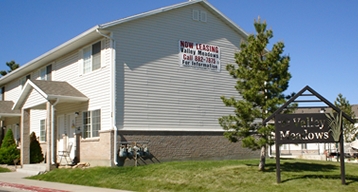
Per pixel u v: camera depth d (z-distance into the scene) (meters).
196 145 22.62
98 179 17.88
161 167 18.52
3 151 26.66
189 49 23.14
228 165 18.84
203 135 23.00
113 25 20.41
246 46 17.72
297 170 17.69
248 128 17.30
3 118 34.09
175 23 22.81
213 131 23.45
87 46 22.86
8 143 27.73
